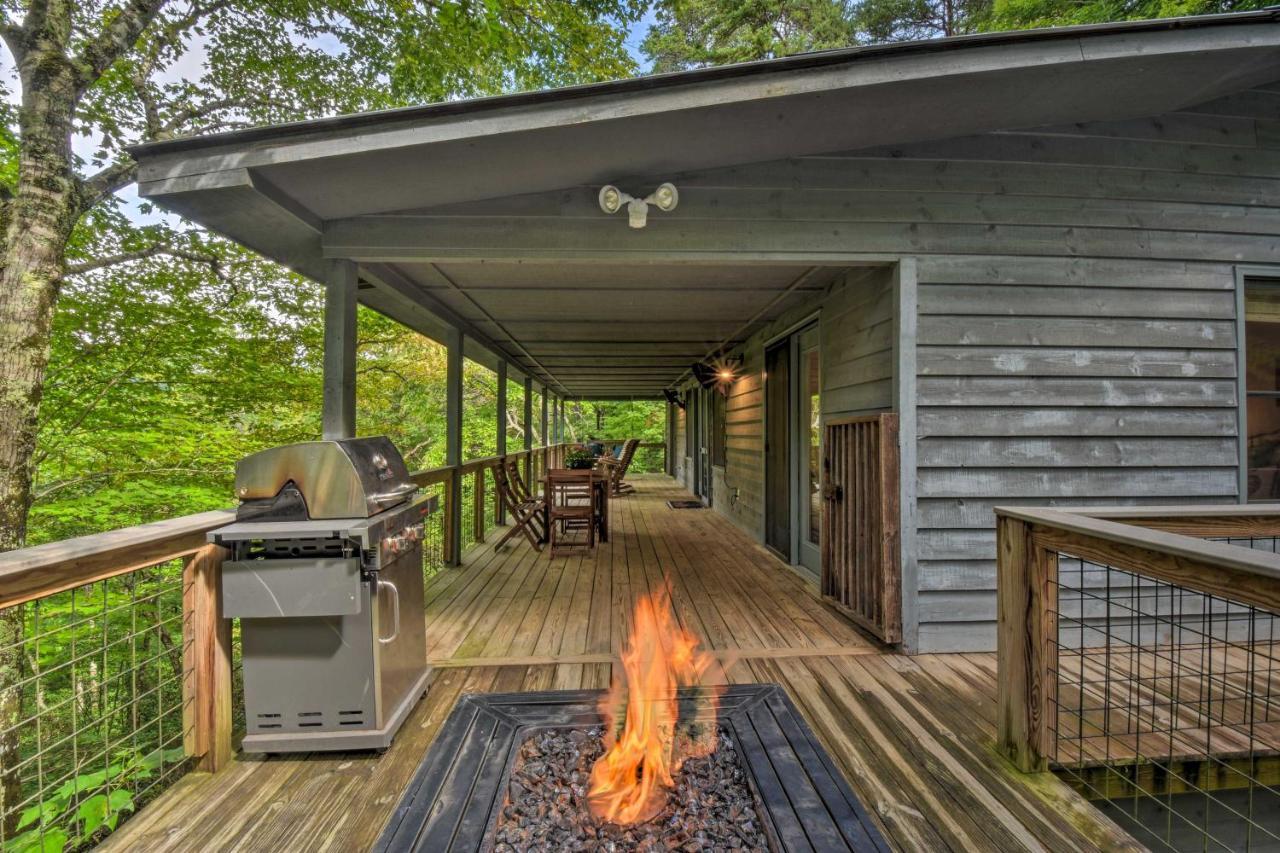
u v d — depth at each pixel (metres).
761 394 5.77
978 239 3.02
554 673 2.66
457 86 7.18
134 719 1.79
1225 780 1.98
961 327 3.01
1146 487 3.06
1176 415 3.09
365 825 1.65
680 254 2.91
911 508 2.96
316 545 1.97
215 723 1.93
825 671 2.68
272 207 2.43
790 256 2.95
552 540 5.84
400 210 2.82
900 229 2.99
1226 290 3.13
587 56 7.06
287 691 2.00
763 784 1.64
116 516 5.21
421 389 15.08
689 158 2.77
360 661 2.00
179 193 2.22
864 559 3.26
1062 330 3.04
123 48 4.45
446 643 3.06
